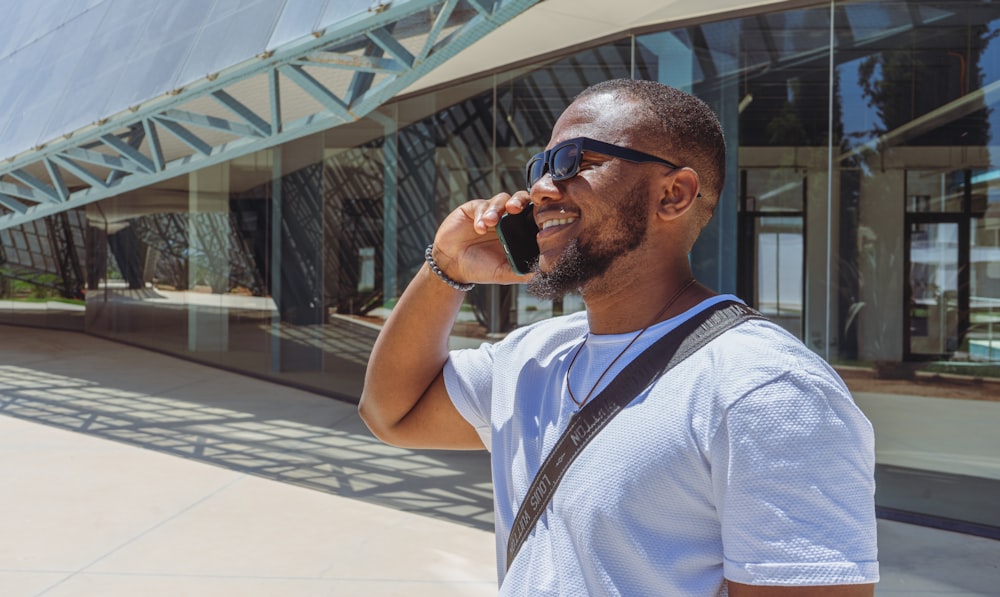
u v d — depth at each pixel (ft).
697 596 3.06
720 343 3.18
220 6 23.34
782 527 2.79
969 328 18.48
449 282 4.61
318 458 23.66
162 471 22.13
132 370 43.01
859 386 19.72
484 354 4.66
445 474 21.93
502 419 4.02
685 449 3.07
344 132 34.73
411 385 4.79
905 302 19.16
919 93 18.70
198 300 45.85
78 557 15.40
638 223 3.56
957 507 17.75
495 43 24.53
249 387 37.24
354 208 34.30
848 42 19.35
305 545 16.15
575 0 20.17
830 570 2.72
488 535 16.84
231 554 15.58
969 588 13.75
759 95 20.74
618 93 3.67
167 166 24.85
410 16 17.48
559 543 3.33
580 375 3.63
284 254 38.42
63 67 33.17
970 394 18.51
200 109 28.04
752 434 2.89
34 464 22.86
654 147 3.54
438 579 14.33
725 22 21.15
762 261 20.86
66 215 65.41
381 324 32.83
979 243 18.31
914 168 18.86
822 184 20.12
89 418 29.78
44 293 69.10
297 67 19.52
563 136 3.72
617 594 3.13
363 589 13.84
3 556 15.44
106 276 58.85
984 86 18.08
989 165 18.07
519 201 4.17
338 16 17.60
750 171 20.88
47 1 41.57
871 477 2.93
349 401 33.45
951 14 18.35
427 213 30.91
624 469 3.17
